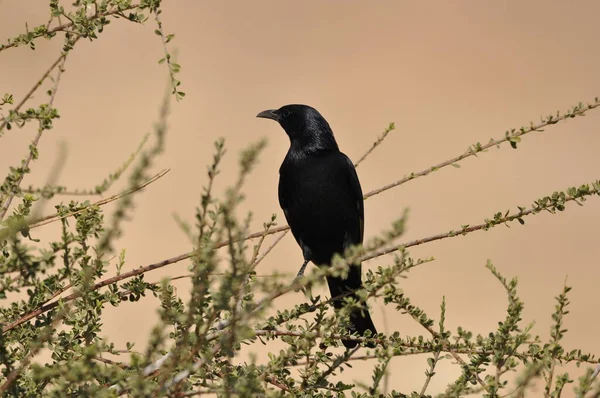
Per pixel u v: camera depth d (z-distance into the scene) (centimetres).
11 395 569
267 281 528
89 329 630
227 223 478
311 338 622
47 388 607
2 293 518
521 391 538
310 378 651
